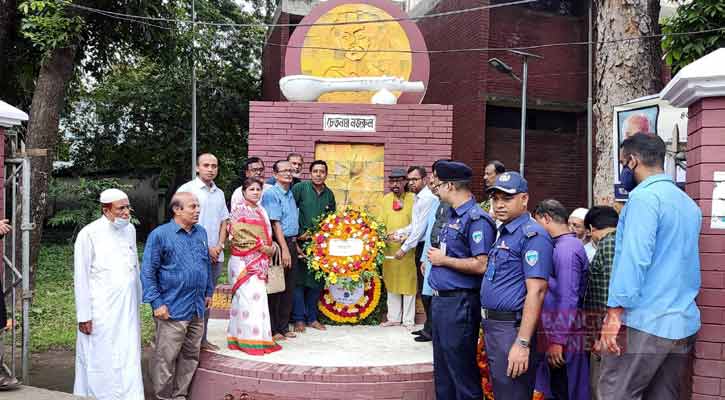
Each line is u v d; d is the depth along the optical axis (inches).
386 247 255.6
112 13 463.2
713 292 139.9
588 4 580.4
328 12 319.3
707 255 140.6
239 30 742.5
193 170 669.9
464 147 570.9
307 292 255.0
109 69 582.6
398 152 280.7
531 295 138.6
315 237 246.8
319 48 317.4
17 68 506.3
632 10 293.4
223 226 220.8
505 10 574.2
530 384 143.3
